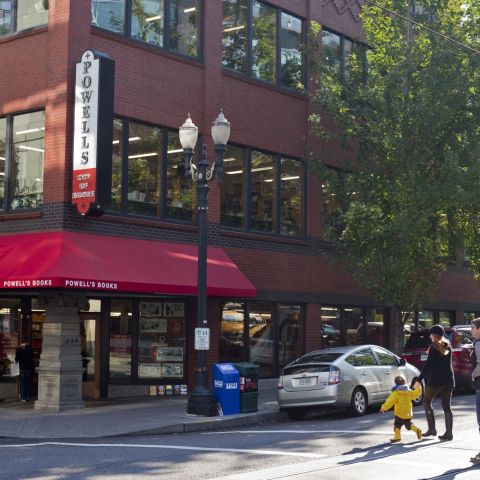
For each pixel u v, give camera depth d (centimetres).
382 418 1641
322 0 2566
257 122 2309
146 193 2020
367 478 911
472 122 2144
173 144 2100
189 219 2120
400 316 2258
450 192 2019
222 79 2217
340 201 2295
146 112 2016
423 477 917
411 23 2203
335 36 2623
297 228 2434
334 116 2231
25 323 2019
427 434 1272
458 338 2175
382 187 2192
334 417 1748
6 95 1980
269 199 2345
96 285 1673
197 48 2181
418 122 2070
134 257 1861
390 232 2086
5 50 1992
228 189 2227
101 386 2009
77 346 1792
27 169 1939
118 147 1964
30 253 1745
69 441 1358
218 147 1708
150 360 2091
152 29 2070
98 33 1916
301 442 1259
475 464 998
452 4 2181
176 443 1291
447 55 2073
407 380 1852
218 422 1592
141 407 1823
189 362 2102
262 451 1161
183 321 2122
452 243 2245
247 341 2244
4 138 1994
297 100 2445
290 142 2409
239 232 2225
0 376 2028
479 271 2444
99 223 1880
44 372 1777
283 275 2347
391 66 2161
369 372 1744
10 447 1264
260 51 2362
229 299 2209
